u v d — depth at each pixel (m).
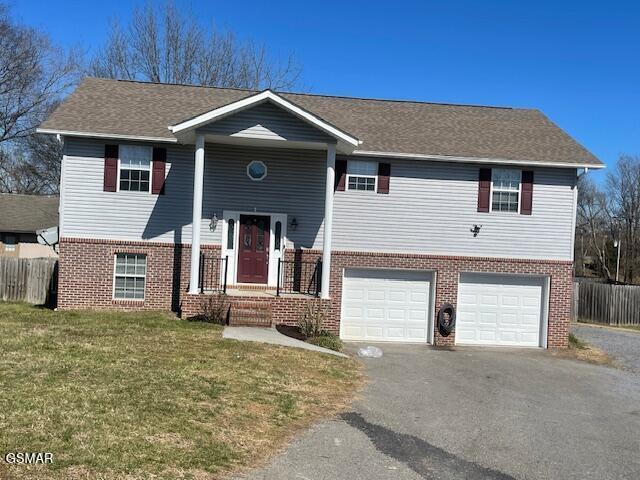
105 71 36.16
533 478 7.08
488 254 18.55
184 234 17.62
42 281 21.31
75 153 17.17
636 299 28.06
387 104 22.47
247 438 7.39
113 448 6.30
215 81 37.00
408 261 18.31
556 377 14.26
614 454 8.27
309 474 6.49
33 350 10.48
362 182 18.20
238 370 10.77
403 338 18.55
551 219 18.69
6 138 37.44
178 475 5.91
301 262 17.94
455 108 22.88
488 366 15.05
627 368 16.34
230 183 17.70
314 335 15.46
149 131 17.30
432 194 18.36
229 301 16.05
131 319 15.41
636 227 59.81
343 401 9.95
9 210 35.22
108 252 17.36
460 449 7.98
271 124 15.96
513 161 18.12
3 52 36.03
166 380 9.36
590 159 18.44
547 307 18.80
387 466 7.02
